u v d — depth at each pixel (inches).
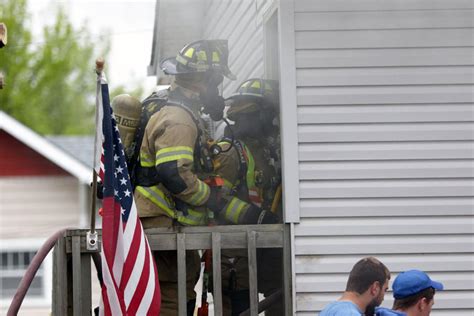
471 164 437.1
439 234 433.1
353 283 375.2
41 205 1454.2
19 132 1435.8
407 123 436.5
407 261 430.6
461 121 438.3
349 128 434.0
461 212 434.6
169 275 430.6
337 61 435.8
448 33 441.1
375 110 435.5
